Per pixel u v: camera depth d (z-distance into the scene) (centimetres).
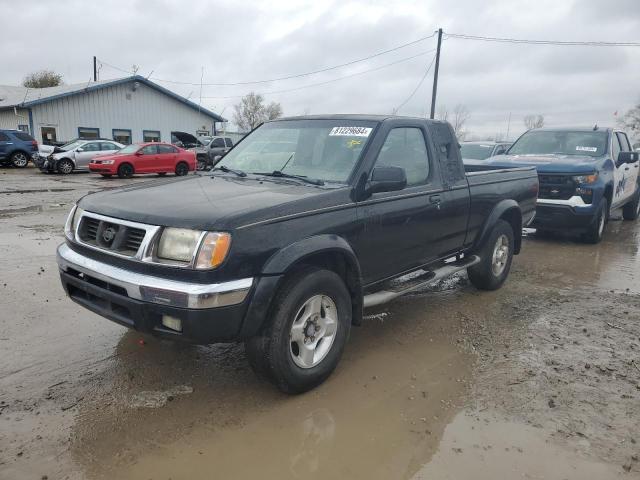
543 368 394
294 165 418
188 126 3650
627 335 464
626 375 384
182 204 323
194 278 288
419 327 475
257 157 448
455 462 280
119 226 319
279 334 320
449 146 493
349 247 356
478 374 383
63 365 379
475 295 576
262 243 304
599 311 529
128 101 3303
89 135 3167
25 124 2994
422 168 455
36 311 480
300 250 319
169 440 293
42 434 295
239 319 299
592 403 344
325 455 284
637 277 672
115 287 311
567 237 957
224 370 379
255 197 339
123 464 272
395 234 408
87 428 302
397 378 374
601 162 866
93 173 2330
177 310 286
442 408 335
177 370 376
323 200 348
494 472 272
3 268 620
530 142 992
